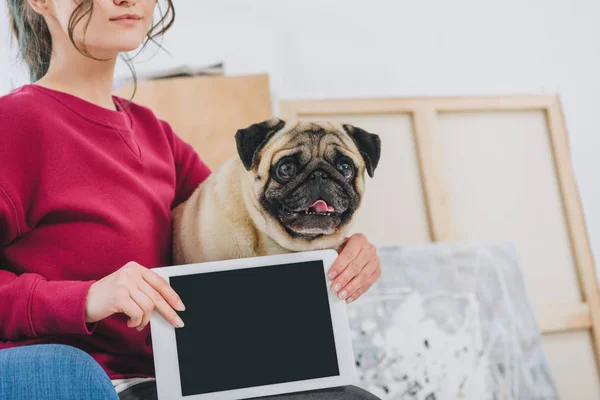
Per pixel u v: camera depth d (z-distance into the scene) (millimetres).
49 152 897
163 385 775
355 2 2553
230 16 2408
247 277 840
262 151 971
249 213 965
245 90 1928
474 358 2064
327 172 958
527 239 2441
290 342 823
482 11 2654
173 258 1021
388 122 2451
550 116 2578
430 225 2367
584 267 2428
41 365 656
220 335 807
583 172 2570
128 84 1879
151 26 1079
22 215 874
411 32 2584
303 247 962
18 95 919
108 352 928
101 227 914
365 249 935
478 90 2576
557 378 2285
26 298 782
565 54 2670
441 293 2158
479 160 2498
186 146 1220
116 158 975
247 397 791
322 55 2482
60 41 963
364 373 1968
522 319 2182
